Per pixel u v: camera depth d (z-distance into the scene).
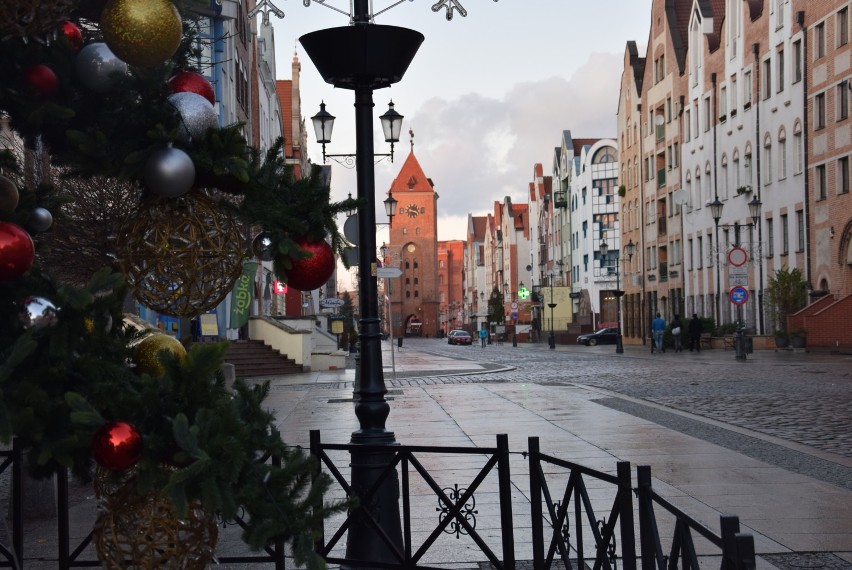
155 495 3.50
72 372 3.29
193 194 3.88
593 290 92.19
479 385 24.80
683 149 63.94
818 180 42.91
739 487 8.96
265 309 51.31
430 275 185.38
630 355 47.59
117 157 3.67
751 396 19.23
